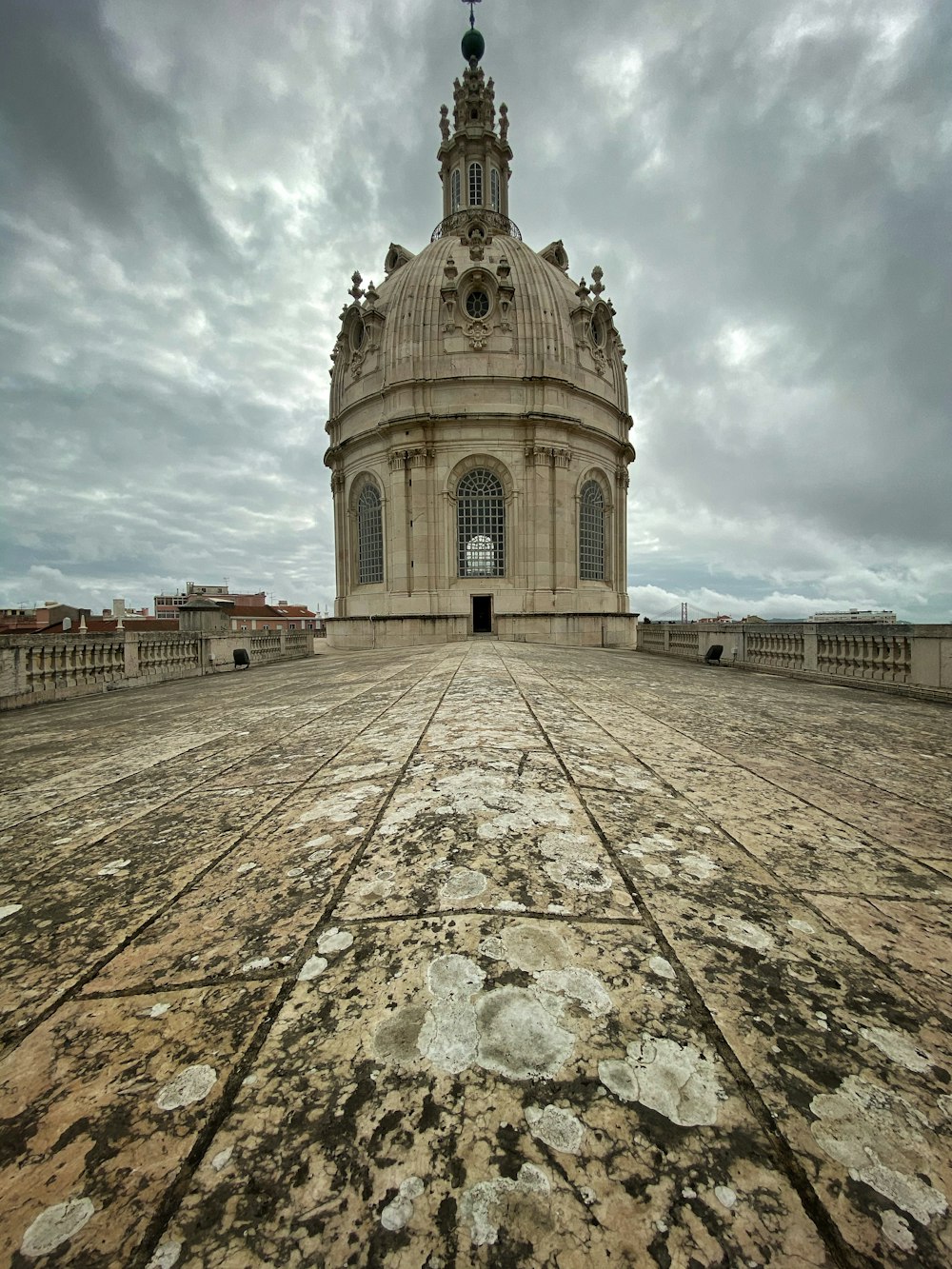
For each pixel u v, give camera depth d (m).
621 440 33.91
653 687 8.94
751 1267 0.92
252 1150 1.15
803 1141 1.15
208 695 10.25
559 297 30.73
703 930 1.88
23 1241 0.99
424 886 2.15
